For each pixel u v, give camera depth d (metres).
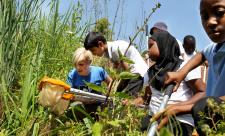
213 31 1.25
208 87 1.44
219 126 1.03
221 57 1.37
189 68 1.50
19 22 2.38
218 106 1.04
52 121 1.77
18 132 1.85
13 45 2.30
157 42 2.07
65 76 2.71
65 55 2.98
